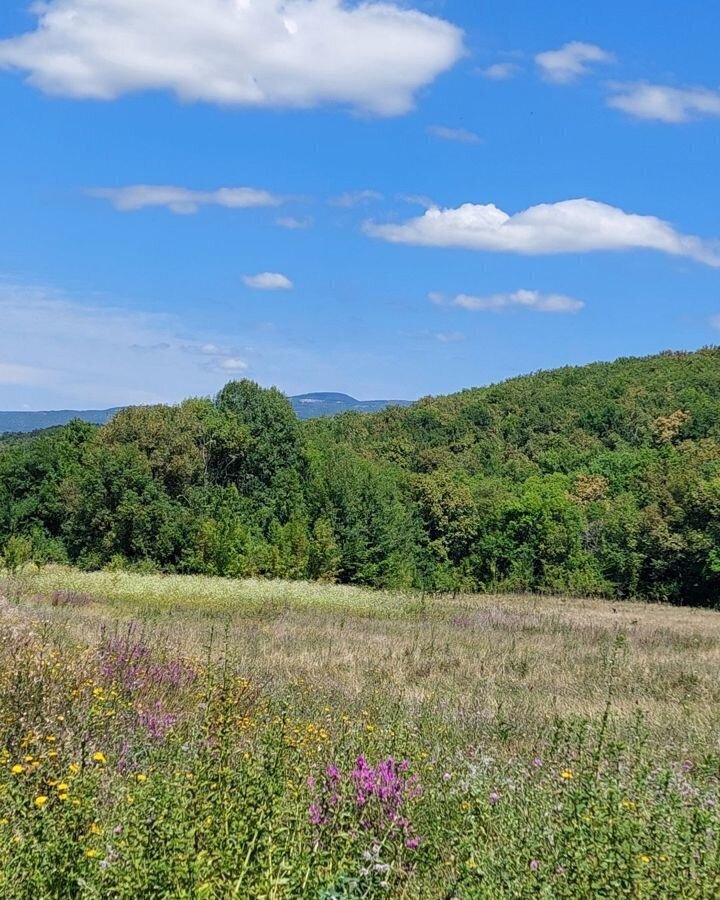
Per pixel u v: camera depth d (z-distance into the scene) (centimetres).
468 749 782
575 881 395
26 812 409
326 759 563
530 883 389
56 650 897
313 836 437
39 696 707
